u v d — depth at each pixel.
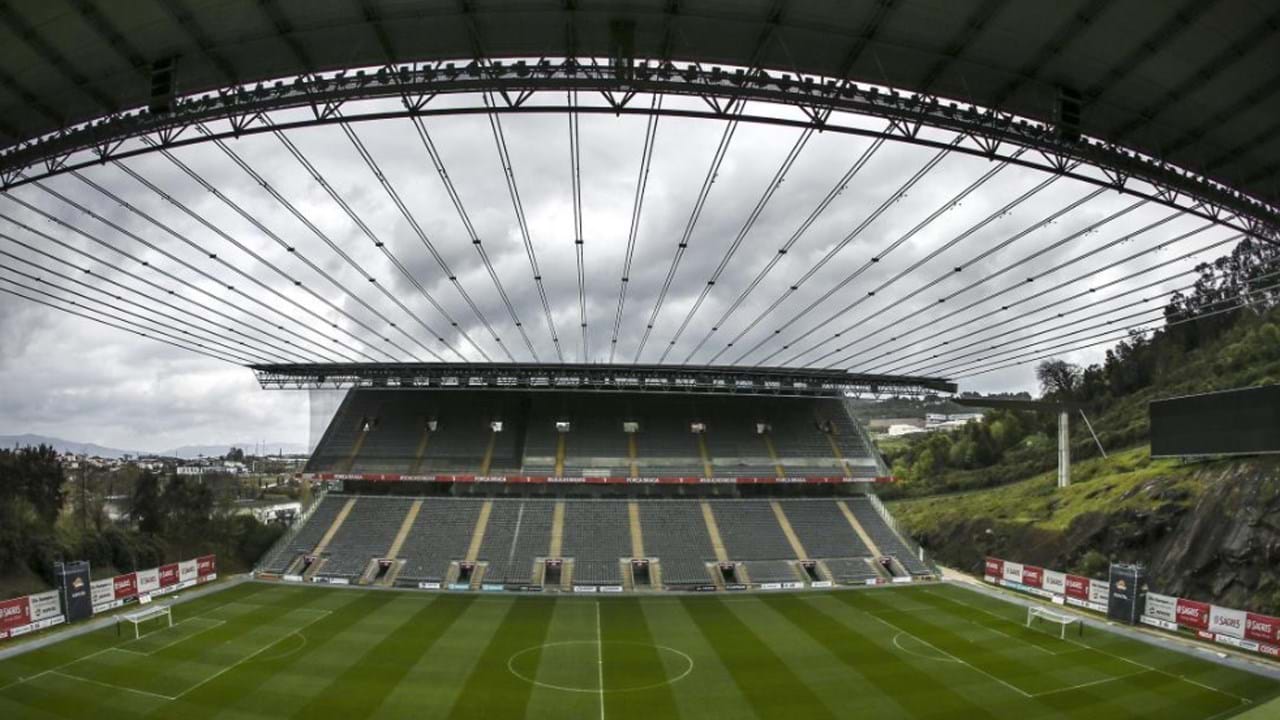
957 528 75.06
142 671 33.22
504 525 59.84
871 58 21.94
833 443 69.56
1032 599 51.53
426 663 35.16
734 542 59.28
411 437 67.69
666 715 28.75
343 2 19.70
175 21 20.23
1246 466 50.41
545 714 28.72
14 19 19.70
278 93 22.03
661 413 71.00
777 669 34.81
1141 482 59.28
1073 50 21.22
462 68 21.14
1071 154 23.97
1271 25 19.73
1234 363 77.44
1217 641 39.72
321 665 34.59
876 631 42.16
